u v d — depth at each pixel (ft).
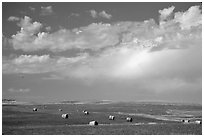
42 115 248.93
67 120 220.64
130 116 269.64
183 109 441.27
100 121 222.28
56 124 198.49
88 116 256.52
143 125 202.59
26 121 205.77
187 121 232.12
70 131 170.40
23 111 285.43
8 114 245.65
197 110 418.10
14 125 187.83
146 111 371.56
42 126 187.32
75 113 290.15
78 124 202.90
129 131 174.29
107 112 330.75
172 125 204.54
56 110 335.67
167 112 358.43
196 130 185.37
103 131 172.45
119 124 207.51
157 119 251.19
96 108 426.51
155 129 184.34
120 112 338.13
